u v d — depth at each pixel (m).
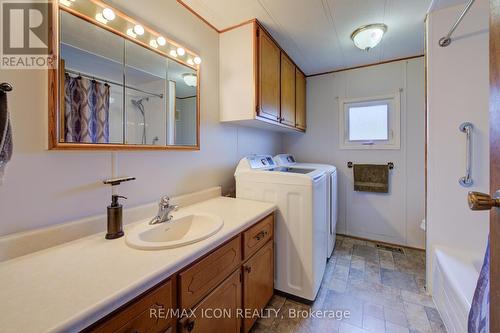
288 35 1.96
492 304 0.51
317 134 3.04
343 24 1.79
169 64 1.44
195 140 1.64
